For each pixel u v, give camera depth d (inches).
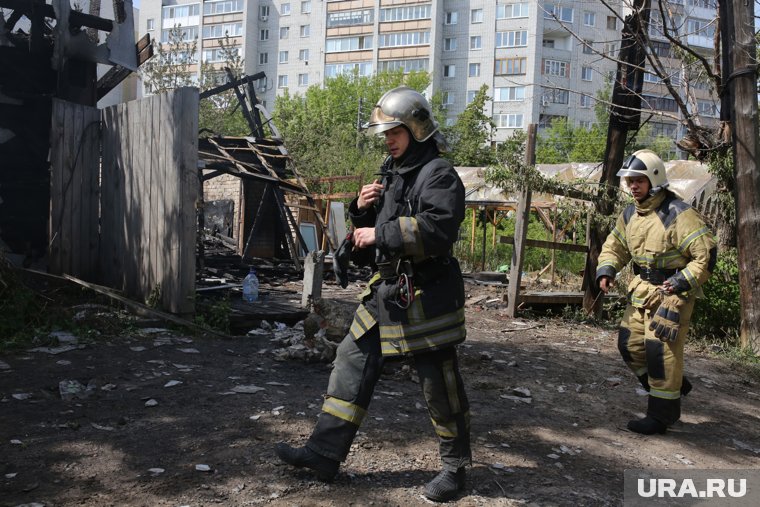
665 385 165.5
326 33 2273.6
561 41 2005.4
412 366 200.7
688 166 656.4
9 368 178.7
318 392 173.9
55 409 148.6
